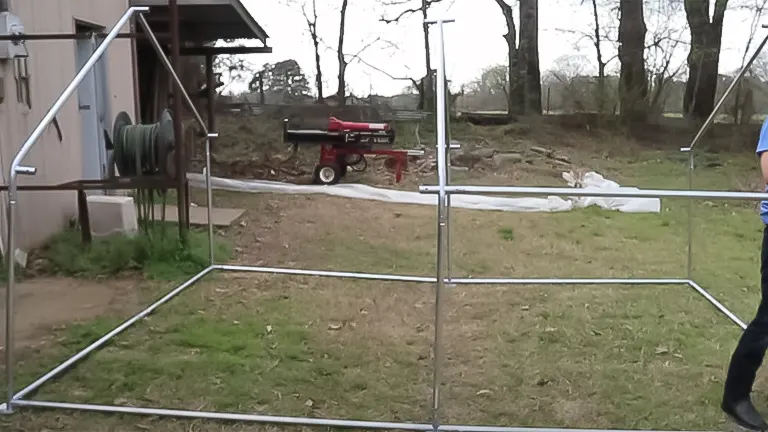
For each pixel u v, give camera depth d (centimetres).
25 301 410
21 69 516
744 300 439
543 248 609
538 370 316
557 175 1130
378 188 960
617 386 298
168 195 832
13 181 261
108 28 699
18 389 286
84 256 486
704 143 1316
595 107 1497
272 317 387
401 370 315
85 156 665
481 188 245
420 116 1463
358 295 436
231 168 1095
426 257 568
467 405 279
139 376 302
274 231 655
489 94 1694
